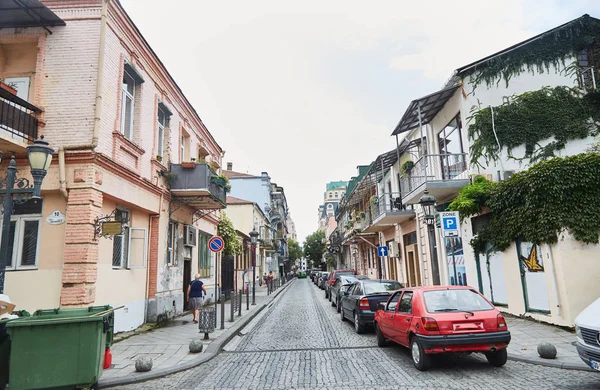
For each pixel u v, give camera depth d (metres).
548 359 6.98
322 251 81.50
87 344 5.75
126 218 11.61
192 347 8.73
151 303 12.68
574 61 13.58
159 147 14.33
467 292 7.22
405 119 16.27
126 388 6.39
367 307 10.89
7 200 6.80
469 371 6.62
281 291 32.38
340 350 8.91
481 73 13.77
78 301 8.83
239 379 6.71
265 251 46.91
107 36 10.27
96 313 6.47
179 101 15.87
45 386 5.51
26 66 10.23
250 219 37.66
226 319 14.02
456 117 14.76
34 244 9.36
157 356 8.44
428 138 17.28
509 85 13.57
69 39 10.10
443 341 6.39
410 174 17.84
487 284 12.71
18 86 10.09
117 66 10.77
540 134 13.09
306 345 9.63
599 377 6.00
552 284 9.69
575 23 13.72
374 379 6.39
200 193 14.14
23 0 9.26
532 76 13.55
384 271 27.28
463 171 14.16
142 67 12.38
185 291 16.42
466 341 6.39
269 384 6.36
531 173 10.08
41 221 9.40
